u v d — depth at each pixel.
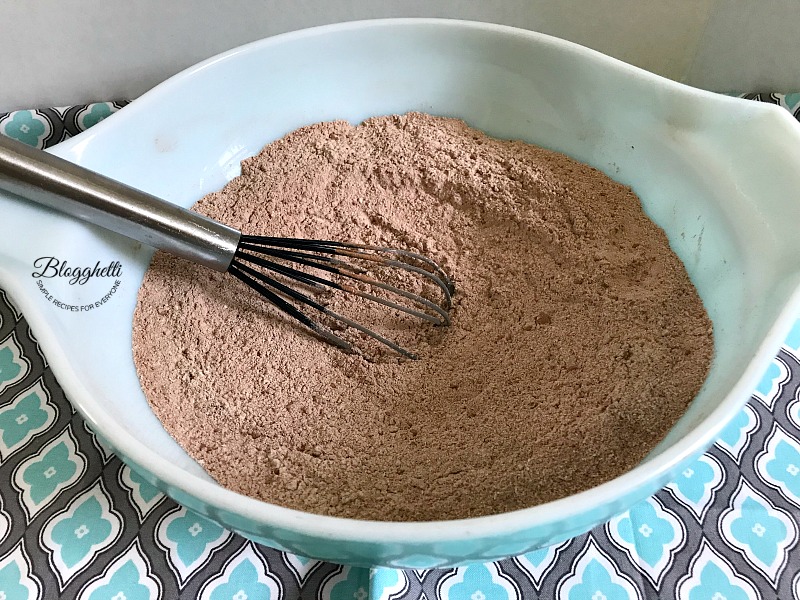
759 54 0.31
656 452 0.19
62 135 0.30
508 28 0.27
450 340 0.24
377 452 0.21
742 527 0.20
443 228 0.28
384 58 0.28
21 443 0.23
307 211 0.28
